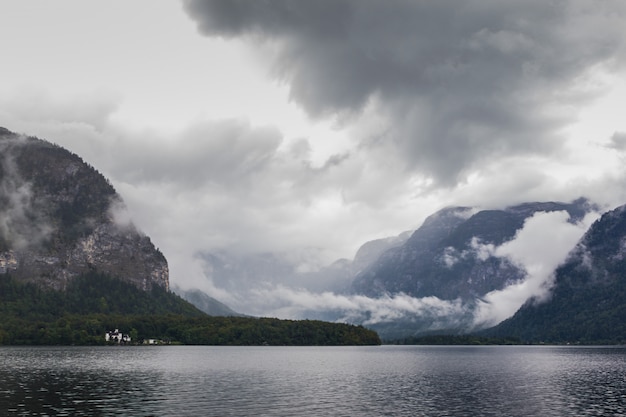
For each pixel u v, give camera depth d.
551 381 166.25
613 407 111.88
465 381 165.75
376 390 140.38
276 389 140.12
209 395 126.50
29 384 142.75
